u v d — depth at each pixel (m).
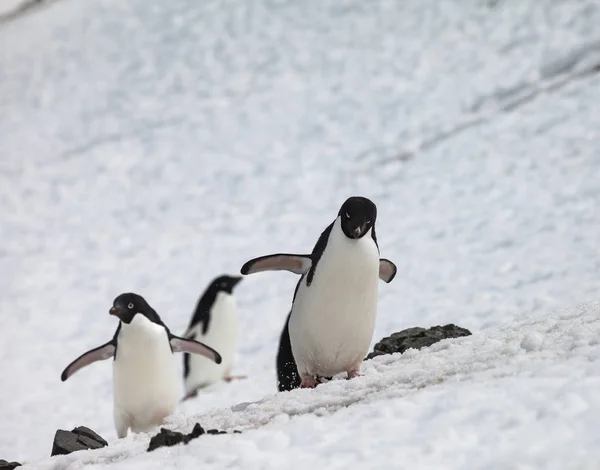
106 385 38.88
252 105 92.25
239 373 39.47
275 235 63.47
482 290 41.41
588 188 57.03
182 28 113.88
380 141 78.12
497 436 12.05
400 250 52.56
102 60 112.00
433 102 83.06
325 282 20.12
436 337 23.03
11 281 61.09
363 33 101.50
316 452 13.00
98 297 55.78
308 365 21.17
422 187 65.56
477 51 90.56
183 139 87.88
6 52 121.12
